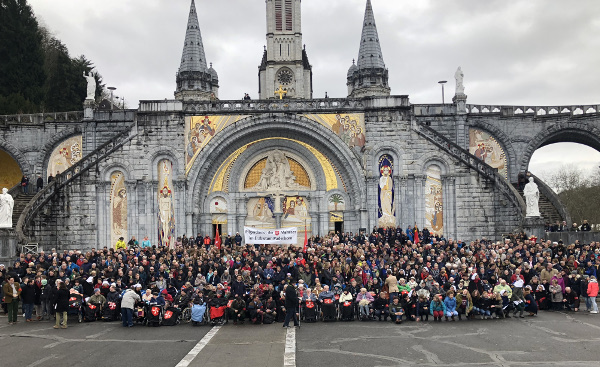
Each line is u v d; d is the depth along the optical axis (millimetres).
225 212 45625
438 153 44469
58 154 50750
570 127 50031
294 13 103875
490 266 26047
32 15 66688
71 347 18656
